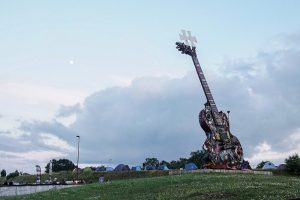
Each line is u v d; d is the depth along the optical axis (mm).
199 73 76125
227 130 73312
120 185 51469
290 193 37219
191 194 40281
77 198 44656
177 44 77938
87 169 122375
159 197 40438
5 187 69062
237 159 72812
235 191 39438
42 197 47062
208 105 73688
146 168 111000
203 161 72812
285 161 80375
